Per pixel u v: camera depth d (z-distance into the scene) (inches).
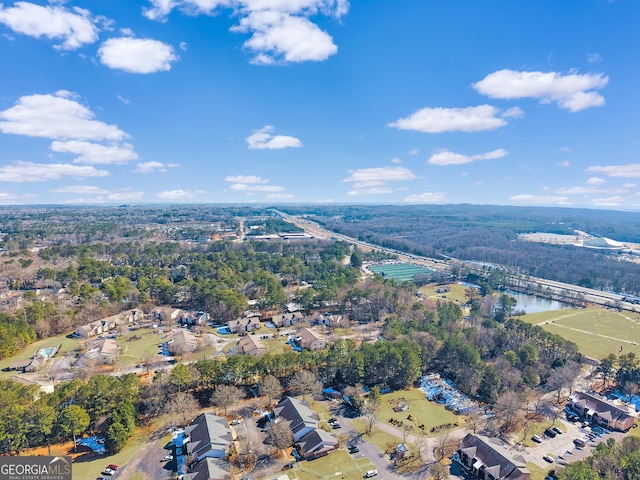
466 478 4037.9
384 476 4013.3
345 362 5920.3
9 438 4052.7
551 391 5940.0
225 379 5457.7
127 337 7642.7
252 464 4126.5
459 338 6865.2
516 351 6939.0
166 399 5093.5
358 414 5142.7
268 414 5017.2
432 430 4849.9
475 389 5792.3
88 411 4616.1
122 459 4143.7
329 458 4252.0
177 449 4343.0
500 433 4835.1
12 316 7564.0
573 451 4495.6
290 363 5698.8
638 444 4057.6
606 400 5506.9
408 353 5979.3
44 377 5905.5
